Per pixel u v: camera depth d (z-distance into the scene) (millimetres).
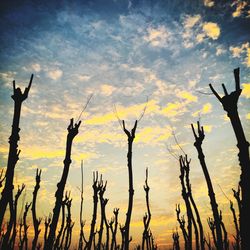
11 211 5281
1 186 4555
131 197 6355
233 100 3732
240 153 3443
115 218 12422
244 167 3340
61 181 4359
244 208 3199
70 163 4508
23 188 7801
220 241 5316
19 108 3971
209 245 10391
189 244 8305
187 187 8516
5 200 3480
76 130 4746
